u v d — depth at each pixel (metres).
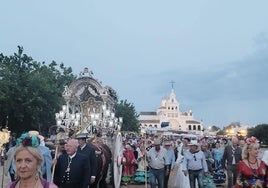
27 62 51.44
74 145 7.53
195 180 12.55
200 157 12.29
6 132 13.65
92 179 9.25
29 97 46.28
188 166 12.28
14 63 50.56
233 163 13.78
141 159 18.27
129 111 105.00
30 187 3.64
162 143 16.09
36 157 3.67
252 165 6.86
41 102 47.28
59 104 49.72
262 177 6.82
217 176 18.09
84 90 26.17
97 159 10.55
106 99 24.84
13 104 45.28
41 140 8.90
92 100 25.27
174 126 182.62
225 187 17.28
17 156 3.66
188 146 13.12
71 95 25.94
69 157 7.55
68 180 7.41
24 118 47.19
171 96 185.25
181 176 13.88
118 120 26.97
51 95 49.25
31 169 3.64
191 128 182.88
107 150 12.67
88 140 11.41
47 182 3.70
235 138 13.98
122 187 16.83
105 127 22.06
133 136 37.56
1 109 45.06
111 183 13.34
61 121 24.36
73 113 25.42
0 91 42.97
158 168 12.84
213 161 17.16
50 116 49.62
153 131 35.69
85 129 19.03
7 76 45.84
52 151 10.02
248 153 6.89
